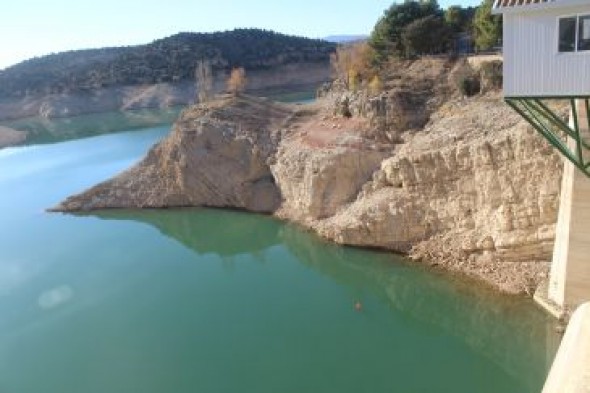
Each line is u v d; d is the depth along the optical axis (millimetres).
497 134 37125
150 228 55562
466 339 31891
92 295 41781
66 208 62594
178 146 59031
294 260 45719
